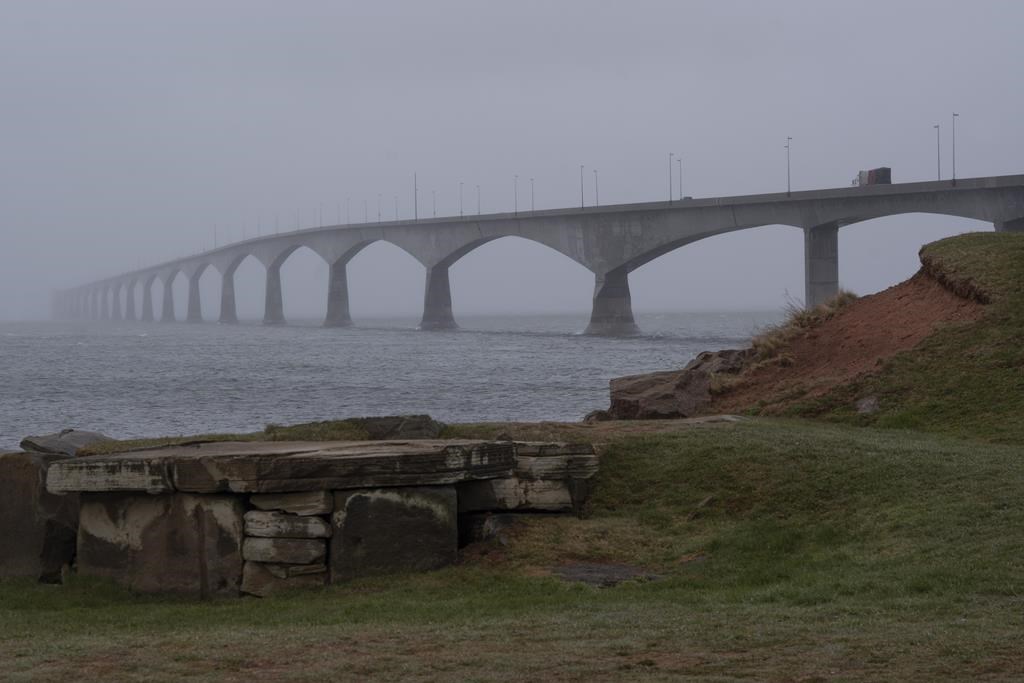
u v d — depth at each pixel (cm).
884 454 1934
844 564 1488
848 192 11831
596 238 15338
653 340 14638
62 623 1419
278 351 13188
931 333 2838
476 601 1443
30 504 1755
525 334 18125
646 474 1972
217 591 1600
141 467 1622
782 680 948
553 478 1873
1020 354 2602
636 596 1441
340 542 1608
